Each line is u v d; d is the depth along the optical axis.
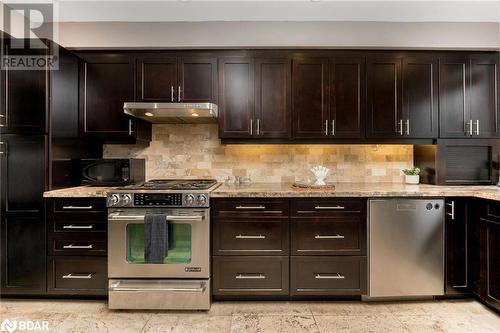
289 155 3.01
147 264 2.28
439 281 2.34
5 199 2.35
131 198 2.28
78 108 2.68
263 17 2.61
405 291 2.34
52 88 2.39
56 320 2.13
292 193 2.32
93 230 2.35
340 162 3.01
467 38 2.64
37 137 2.35
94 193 2.33
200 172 3.03
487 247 2.20
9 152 2.35
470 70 2.67
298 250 2.34
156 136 3.03
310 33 2.65
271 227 2.34
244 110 2.65
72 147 2.63
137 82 2.66
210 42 2.65
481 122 2.66
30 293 2.36
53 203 2.35
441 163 2.69
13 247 2.35
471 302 2.37
